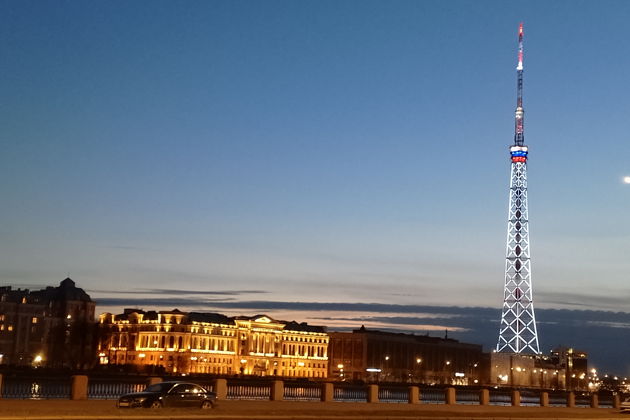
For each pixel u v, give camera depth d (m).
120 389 144.88
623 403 98.50
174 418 54.44
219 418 56.41
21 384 155.62
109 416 52.75
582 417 80.56
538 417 76.44
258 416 59.12
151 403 63.19
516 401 111.38
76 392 72.19
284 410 66.44
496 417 72.88
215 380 84.06
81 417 51.28
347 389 187.12
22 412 53.44
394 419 64.75
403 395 186.75
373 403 93.06
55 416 51.12
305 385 172.75
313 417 61.66
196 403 65.81
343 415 65.00
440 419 67.19
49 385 156.62
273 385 86.56
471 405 103.12
